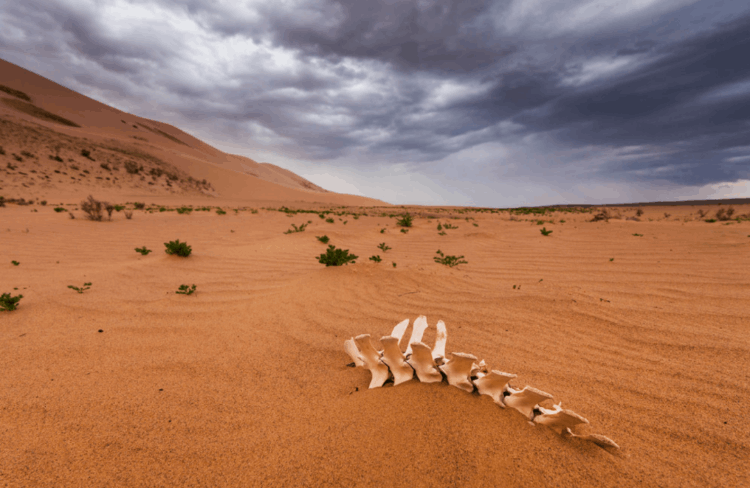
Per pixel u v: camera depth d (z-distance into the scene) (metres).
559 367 2.24
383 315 3.39
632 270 5.11
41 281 4.50
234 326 3.09
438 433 1.35
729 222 12.72
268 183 68.50
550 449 1.29
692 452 1.40
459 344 2.66
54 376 2.14
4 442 1.49
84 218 12.68
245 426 1.61
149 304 3.68
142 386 2.02
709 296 3.72
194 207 27.05
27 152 36.72
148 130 95.12
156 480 1.29
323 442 1.42
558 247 7.57
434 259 6.43
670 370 2.16
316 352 2.52
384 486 1.18
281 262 6.23
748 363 2.21
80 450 1.45
